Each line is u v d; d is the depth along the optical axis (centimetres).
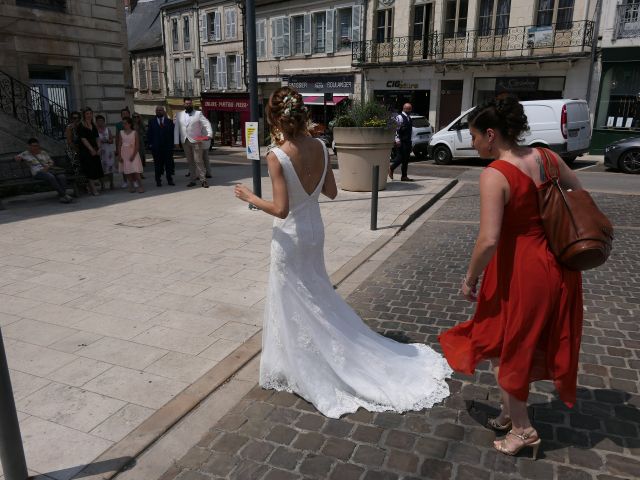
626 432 271
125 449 264
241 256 599
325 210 844
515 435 252
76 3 1501
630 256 583
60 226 756
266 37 2984
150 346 376
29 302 463
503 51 2136
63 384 326
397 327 411
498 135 229
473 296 244
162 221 782
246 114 2873
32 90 1338
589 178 1245
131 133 1026
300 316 305
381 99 2555
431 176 1305
